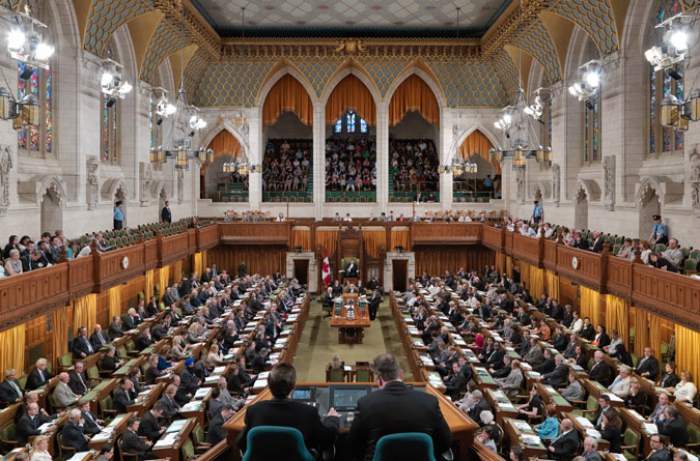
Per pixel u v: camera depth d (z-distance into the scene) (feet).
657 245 57.11
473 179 137.69
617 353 51.85
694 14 42.29
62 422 38.24
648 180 64.28
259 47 108.88
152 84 97.55
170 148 101.50
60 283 49.08
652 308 47.73
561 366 49.80
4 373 45.73
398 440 11.73
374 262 107.14
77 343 51.39
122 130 85.51
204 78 112.68
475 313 73.97
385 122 116.06
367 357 69.92
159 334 61.77
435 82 116.16
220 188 132.26
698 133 54.70
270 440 12.55
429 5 94.17
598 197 80.38
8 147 52.85
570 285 77.20
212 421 38.34
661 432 36.81
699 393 42.24
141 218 89.61
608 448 36.14
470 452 15.67
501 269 104.88
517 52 97.81
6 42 51.80
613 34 70.54
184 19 86.17
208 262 108.78
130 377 46.24
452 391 48.83
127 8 71.67
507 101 114.42
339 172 135.54
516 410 42.19
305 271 110.11
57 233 57.00
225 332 63.46
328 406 17.54
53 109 66.49
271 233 105.29
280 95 116.47
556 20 81.41
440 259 110.01
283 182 133.28
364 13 98.68
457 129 113.70
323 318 90.43
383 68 113.29
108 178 78.13
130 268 64.23
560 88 88.58
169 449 35.19
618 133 71.31
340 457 14.90
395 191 129.59
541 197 103.04
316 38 107.65
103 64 72.43
